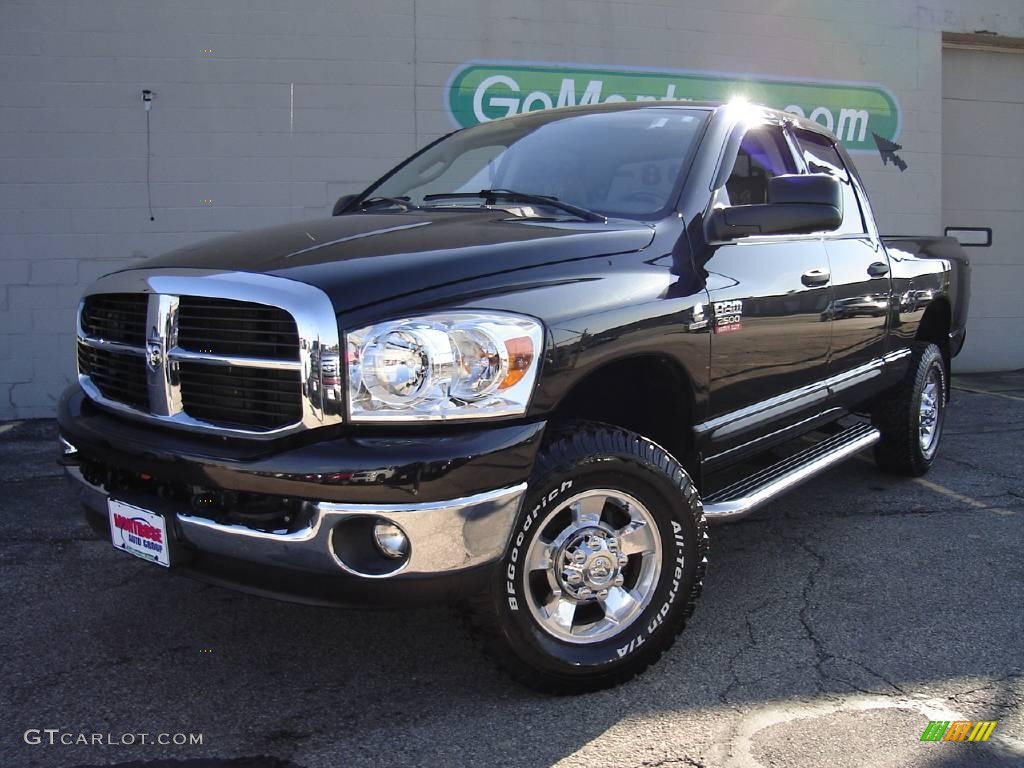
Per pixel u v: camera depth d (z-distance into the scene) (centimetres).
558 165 359
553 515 259
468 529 233
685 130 357
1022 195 1048
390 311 233
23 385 734
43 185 724
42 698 275
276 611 341
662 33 845
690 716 264
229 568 244
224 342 245
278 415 237
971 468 568
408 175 410
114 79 726
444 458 227
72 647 310
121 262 741
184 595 357
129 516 263
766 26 885
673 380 304
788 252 368
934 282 522
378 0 766
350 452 226
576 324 256
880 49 932
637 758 243
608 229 298
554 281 262
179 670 293
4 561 397
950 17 952
